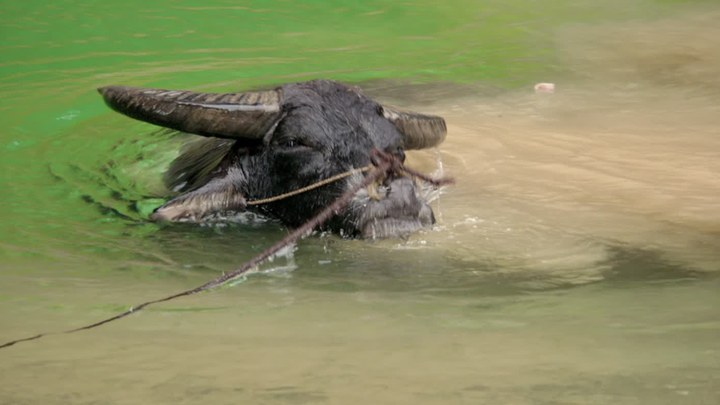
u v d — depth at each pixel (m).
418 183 30.27
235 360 17.33
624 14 58.88
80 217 28.58
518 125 37.62
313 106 27.88
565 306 21.14
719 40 52.34
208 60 47.34
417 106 40.28
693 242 25.73
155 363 17.22
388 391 15.53
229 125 27.73
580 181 30.88
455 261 24.50
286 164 27.56
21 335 19.31
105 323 20.19
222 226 27.80
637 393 15.33
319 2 59.84
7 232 27.16
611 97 42.09
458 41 52.59
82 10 55.78
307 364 17.03
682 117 38.88
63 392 15.75
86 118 38.59
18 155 34.41
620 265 24.12
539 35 53.94
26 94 41.56
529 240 25.97
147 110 27.45
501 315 20.50
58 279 23.59
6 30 51.81
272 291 22.73
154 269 24.52
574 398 15.16
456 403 14.98
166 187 31.33
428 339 18.67
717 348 17.80
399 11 58.75
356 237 25.95
